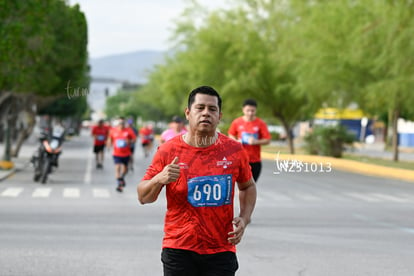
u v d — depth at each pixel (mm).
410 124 103125
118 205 22062
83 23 52125
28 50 37812
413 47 43875
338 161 49781
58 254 13383
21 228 16750
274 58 65312
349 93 53406
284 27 67500
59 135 30578
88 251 13703
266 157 66375
